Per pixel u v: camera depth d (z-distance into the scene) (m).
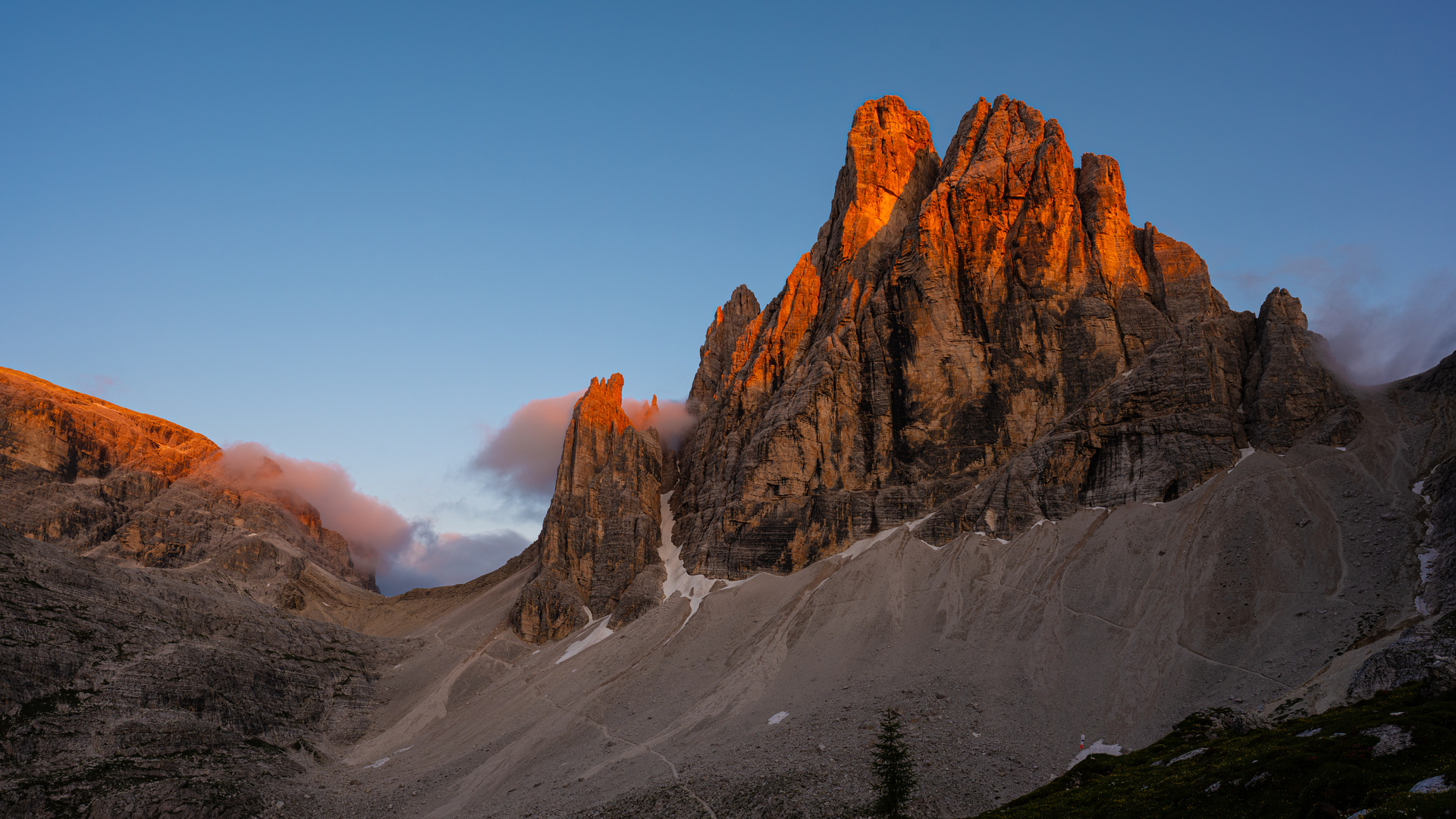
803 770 113.69
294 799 148.62
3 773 137.38
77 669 164.25
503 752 154.25
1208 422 166.50
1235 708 111.12
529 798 131.25
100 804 133.62
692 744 135.25
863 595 168.25
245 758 159.12
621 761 135.88
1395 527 133.50
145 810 134.62
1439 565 121.88
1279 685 112.25
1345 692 99.56
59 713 153.00
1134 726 115.50
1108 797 90.50
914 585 166.00
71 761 144.00
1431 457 146.00
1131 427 172.12
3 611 167.38
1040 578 153.88
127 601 189.12
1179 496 159.12
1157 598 138.25
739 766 120.62
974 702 127.31
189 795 139.75
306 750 172.00
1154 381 176.25
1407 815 60.12
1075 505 168.38
